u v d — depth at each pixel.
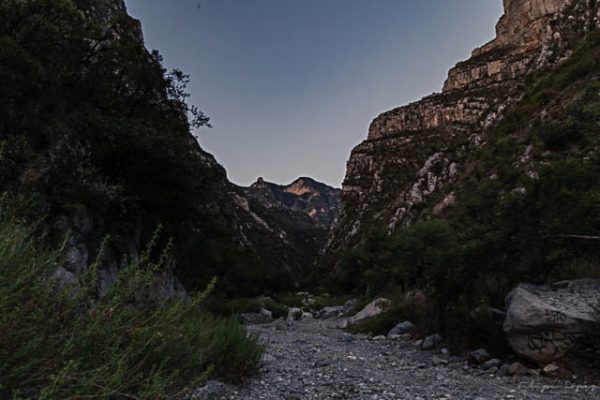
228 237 35.00
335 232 173.25
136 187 20.83
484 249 11.62
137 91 23.70
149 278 4.26
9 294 2.77
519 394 6.55
